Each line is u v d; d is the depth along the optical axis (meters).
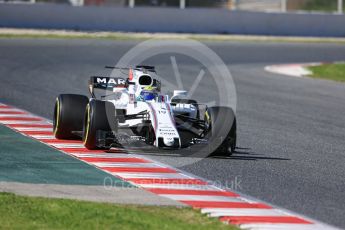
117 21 134.38
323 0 169.88
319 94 75.69
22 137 43.66
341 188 34.47
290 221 27.91
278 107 64.25
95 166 36.31
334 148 45.78
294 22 150.50
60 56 93.00
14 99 59.34
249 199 31.22
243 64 100.75
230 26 145.38
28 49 98.12
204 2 157.00
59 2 140.75
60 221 25.92
